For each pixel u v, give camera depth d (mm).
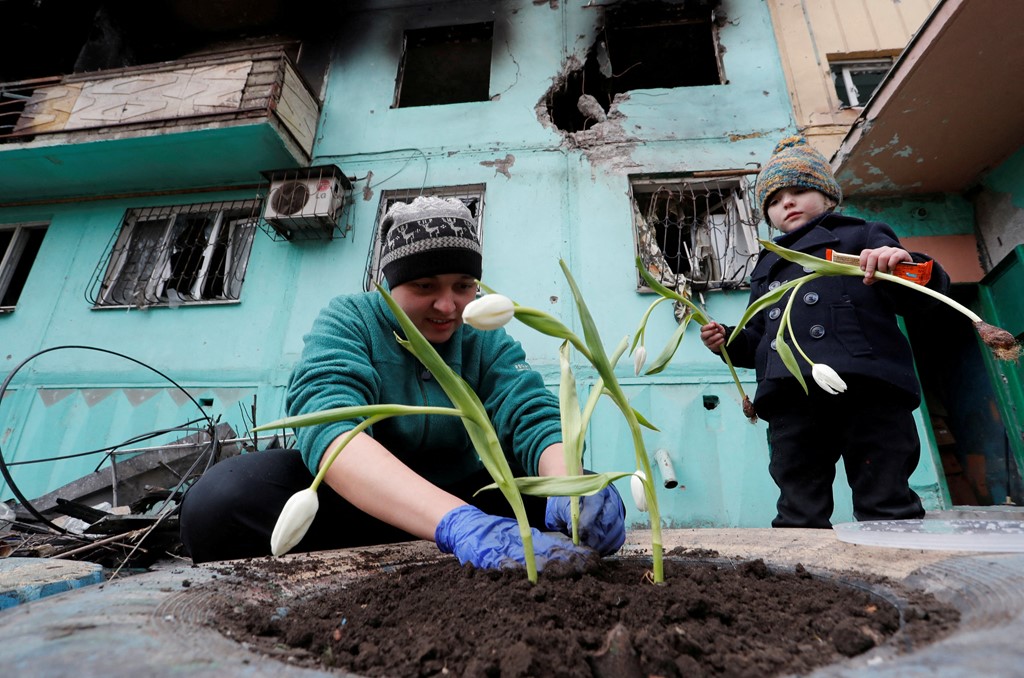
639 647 370
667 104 4086
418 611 498
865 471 1219
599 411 3250
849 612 447
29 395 3852
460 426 1126
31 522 2113
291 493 1031
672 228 3973
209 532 988
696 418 3174
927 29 2703
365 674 364
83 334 4004
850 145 3246
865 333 1256
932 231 3445
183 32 5301
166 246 4297
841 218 1388
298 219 3830
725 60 4164
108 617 374
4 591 689
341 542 1114
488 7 4746
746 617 446
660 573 548
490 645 386
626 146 3990
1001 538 603
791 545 762
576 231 3770
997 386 3234
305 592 596
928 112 2973
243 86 4047
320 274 3908
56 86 4328
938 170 3330
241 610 486
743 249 3672
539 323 517
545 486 517
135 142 3982
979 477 3367
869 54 4051
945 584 463
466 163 4125
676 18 4492
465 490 1212
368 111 4465
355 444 787
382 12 4902
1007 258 3141
